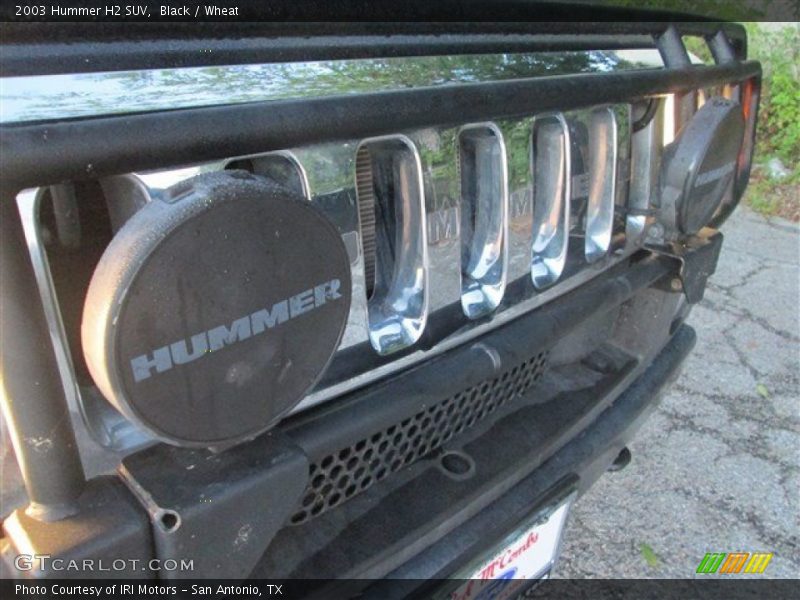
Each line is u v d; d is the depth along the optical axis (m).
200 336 0.86
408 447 1.43
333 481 1.29
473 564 1.38
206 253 0.83
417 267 1.26
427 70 1.25
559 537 1.69
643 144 1.71
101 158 0.80
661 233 1.88
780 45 5.28
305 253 0.92
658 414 2.88
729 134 1.72
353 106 1.02
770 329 3.54
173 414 0.88
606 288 1.70
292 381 0.99
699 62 1.84
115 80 0.90
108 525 0.90
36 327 0.82
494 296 1.42
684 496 2.46
